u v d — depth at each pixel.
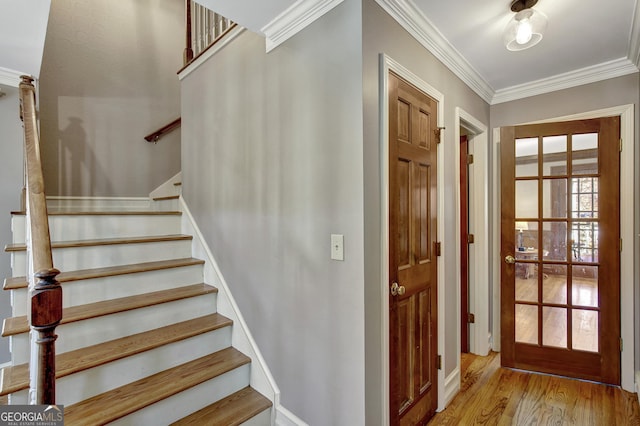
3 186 2.50
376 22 1.48
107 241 2.22
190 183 2.73
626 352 2.24
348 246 1.44
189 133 2.75
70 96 3.11
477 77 2.45
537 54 2.15
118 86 3.40
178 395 1.69
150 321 2.01
